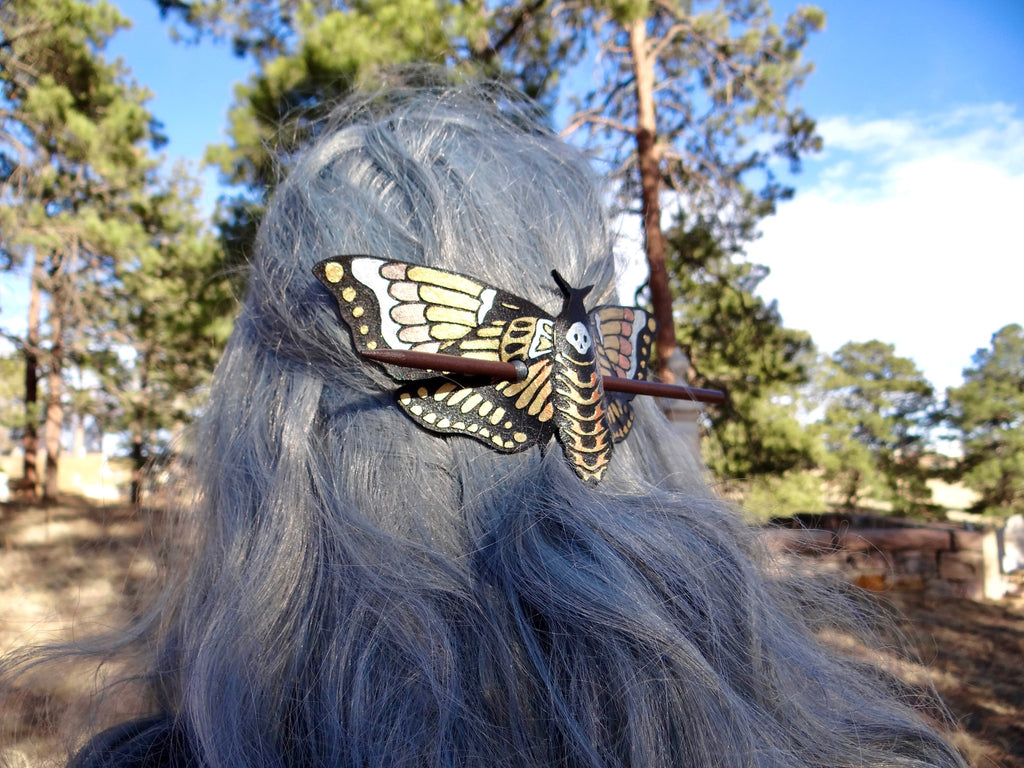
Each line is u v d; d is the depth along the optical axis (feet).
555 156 1.22
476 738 0.82
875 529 12.26
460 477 0.96
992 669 7.14
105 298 15.84
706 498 1.16
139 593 1.38
